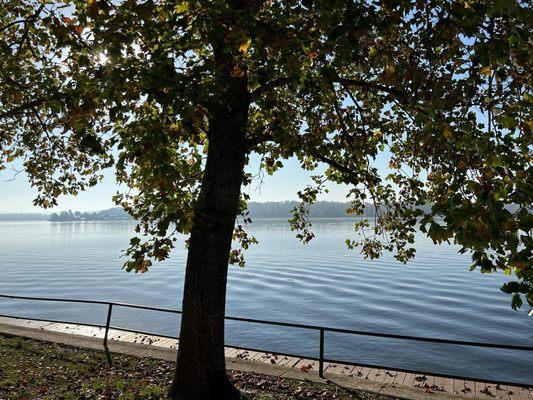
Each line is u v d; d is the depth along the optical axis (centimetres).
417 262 6356
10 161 1201
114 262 6575
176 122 558
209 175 711
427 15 501
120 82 481
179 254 8125
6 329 1250
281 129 753
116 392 779
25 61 919
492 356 2208
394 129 944
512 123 396
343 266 5850
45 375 879
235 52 584
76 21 621
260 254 7494
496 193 346
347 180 834
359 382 850
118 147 569
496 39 427
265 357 1068
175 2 516
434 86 539
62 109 601
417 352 2277
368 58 670
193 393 703
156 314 3041
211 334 707
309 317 3012
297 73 567
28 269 5753
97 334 1332
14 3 894
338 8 479
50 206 1207
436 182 461
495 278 4753
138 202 773
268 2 718
